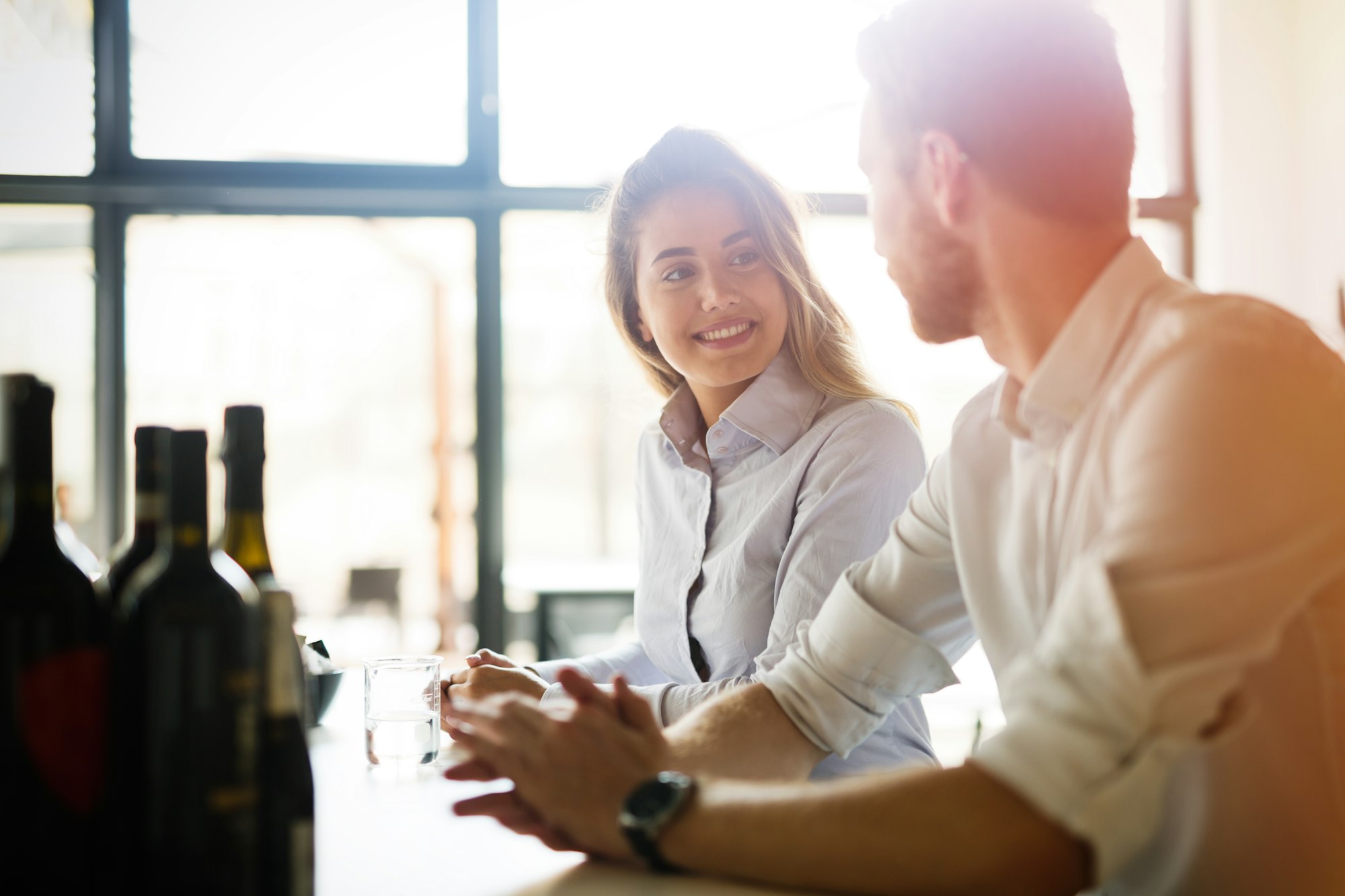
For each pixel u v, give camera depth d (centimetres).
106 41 375
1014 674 74
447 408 451
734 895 73
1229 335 75
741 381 162
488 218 386
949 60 86
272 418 452
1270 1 400
